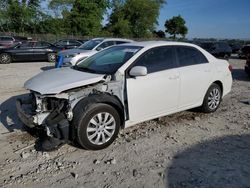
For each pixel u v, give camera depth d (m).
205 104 6.34
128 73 4.88
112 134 4.70
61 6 49.41
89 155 4.40
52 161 4.19
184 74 5.64
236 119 6.23
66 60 11.55
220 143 4.93
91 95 4.51
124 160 4.27
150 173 3.92
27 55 17.88
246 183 3.70
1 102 7.23
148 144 4.83
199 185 3.65
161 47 5.48
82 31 50.47
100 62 5.37
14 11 45.06
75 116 4.35
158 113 5.37
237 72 14.60
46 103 4.49
